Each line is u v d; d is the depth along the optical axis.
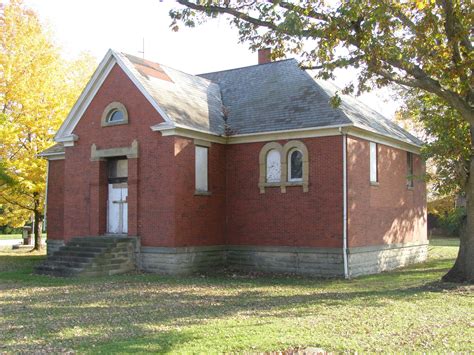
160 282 16.84
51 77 27.61
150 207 19.67
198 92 23.20
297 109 20.69
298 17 13.31
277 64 24.48
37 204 28.97
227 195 21.56
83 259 18.67
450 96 14.92
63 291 14.84
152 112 19.78
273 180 20.53
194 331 9.24
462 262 16.11
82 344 8.53
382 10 12.93
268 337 8.68
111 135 20.91
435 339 8.62
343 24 13.76
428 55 14.67
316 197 19.36
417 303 12.30
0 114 24.27
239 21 15.66
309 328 9.43
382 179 21.73
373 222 20.69
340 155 18.91
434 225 44.28
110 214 21.30
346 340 8.47
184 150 19.59
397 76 15.08
